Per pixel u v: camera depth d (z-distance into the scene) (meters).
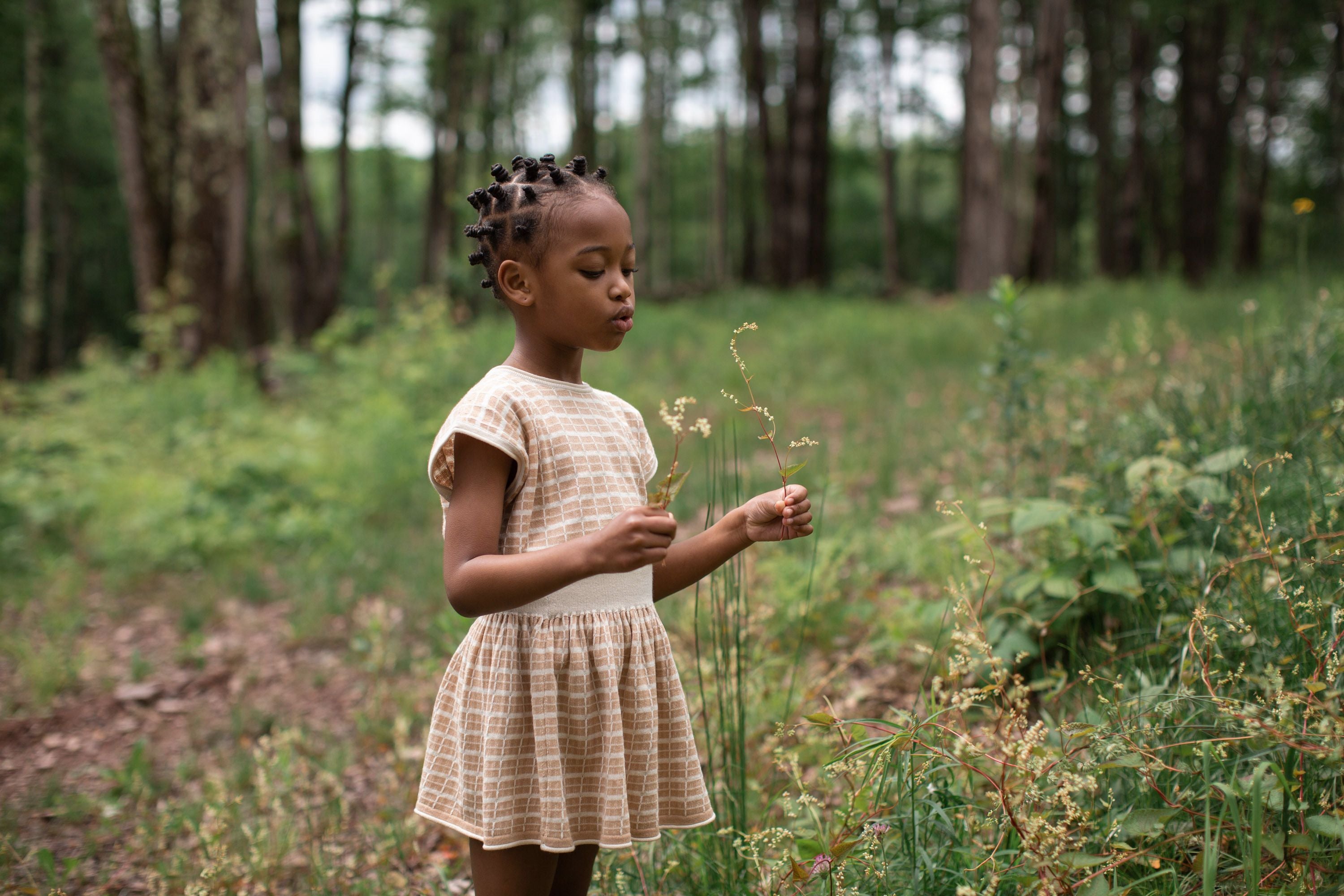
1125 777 1.84
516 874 1.58
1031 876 1.56
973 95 16.08
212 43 11.67
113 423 8.70
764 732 2.64
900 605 3.47
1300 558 2.07
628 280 1.57
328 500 6.45
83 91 25.00
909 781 1.84
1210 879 1.38
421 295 9.34
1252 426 3.12
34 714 3.82
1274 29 19.94
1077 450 3.53
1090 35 25.27
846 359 9.87
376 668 3.74
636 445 1.73
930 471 5.31
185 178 11.70
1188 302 10.16
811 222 23.14
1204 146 21.42
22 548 5.92
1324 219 10.95
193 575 5.63
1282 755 1.71
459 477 1.51
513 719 1.53
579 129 21.17
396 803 2.86
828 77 25.98
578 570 1.37
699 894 2.03
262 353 11.12
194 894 2.25
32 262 20.20
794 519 1.60
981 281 16.20
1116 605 2.74
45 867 2.48
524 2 23.80
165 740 3.57
